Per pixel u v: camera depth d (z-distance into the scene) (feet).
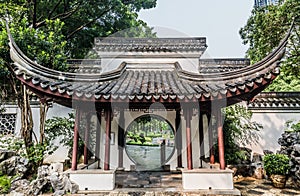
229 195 17.89
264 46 31.86
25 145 23.66
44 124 25.67
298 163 20.94
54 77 18.86
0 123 32.12
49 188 18.48
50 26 25.86
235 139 29.84
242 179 23.81
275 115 31.78
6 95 26.16
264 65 17.81
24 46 21.45
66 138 28.35
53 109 31.71
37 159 22.15
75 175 19.07
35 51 22.25
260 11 32.35
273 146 30.71
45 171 19.49
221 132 19.94
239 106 29.84
